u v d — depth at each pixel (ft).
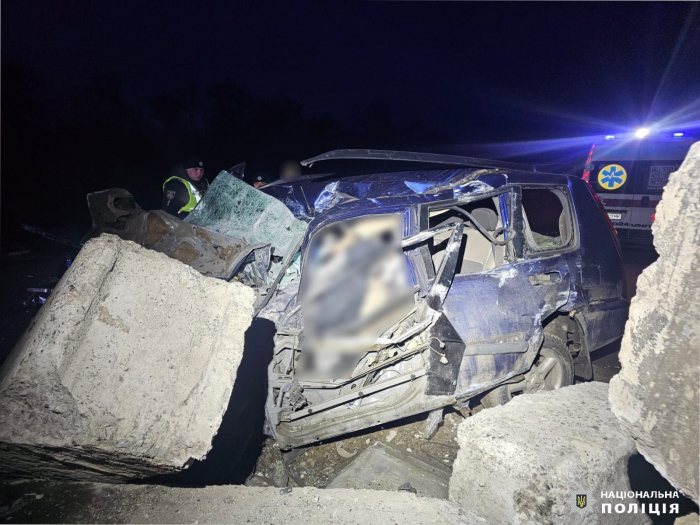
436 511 7.20
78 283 6.61
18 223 37.17
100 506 7.70
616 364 14.58
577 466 6.43
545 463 6.45
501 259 10.80
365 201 10.27
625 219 32.37
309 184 13.99
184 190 15.26
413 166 15.26
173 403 6.59
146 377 6.62
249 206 11.66
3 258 27.17
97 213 11.69
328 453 10.16
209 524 7.21
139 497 7.89
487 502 7.06
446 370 8.89
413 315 9.03
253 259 11.15
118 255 7.06
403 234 9.58
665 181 30.81
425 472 9.08
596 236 11.74
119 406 6.34
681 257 4.56
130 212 11.84
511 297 10.02
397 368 9.02
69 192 47.19
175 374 6.77
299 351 9.11
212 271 10.87
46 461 6.81
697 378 4.39
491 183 10.97
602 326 11.49
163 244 11.09
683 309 4.50
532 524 6.36
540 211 14.66
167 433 6.44
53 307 6.46
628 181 32.01
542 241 13.78
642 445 5.09
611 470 6.72
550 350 10.70
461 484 7.43
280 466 9.77
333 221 9.78
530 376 10.56
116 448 6.10
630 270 25.66
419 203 9.96
